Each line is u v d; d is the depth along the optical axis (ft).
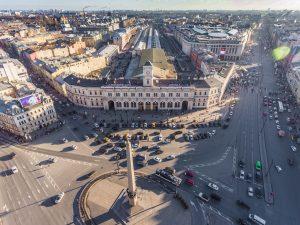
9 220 281.95
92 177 342.23
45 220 281.13
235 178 338.54
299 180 336.08
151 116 500.33
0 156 390.01
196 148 401.90
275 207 294.05
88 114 514.27
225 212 287.89
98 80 542.16
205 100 519.19
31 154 392.47
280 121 481.46
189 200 304.09
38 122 456.86
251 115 503.20
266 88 641.40
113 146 409.49
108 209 291.99
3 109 437.17
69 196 312.50
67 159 379.76
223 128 454.81
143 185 326.03
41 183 334.03
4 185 331.77
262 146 407.03
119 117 498.69
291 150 398.21
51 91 648.38
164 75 613.52
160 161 371.15
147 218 280.51
